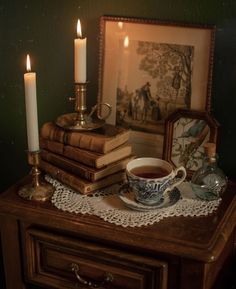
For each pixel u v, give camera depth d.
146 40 0.95
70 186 0.91
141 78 0.98
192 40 0.92
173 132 0.96
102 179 0.89
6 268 0.94
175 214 0.84
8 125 1.11
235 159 0.96
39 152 0.89
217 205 0.87
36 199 0.88
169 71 0.95
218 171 0.89
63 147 0.92
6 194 0.91
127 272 0.83
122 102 1.00
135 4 0.95
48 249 0.88
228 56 0.91
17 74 1.07
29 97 0.86
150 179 0.82
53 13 1.00
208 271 0.80
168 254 0.79
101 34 0.97
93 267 0.85
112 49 0.98
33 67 1.05
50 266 0.89
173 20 0.93
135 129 1.01
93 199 0.88
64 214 0.85
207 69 0.93
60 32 1.01
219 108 0.94
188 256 0.77
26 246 0.89
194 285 0.79
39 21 1.01
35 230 0.87
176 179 0.92
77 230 0.82
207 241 0.79
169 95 0.97
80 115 0.93
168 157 0.97
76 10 0.99
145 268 0.81
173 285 0.81
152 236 0.80
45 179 0.94
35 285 1.01
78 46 0.89
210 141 0.93
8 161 1.15
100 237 0.81
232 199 0.89
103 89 1.00
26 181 0.95
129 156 0.93
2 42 1.05
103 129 0.93
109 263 0.84
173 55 0.94
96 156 0.88
